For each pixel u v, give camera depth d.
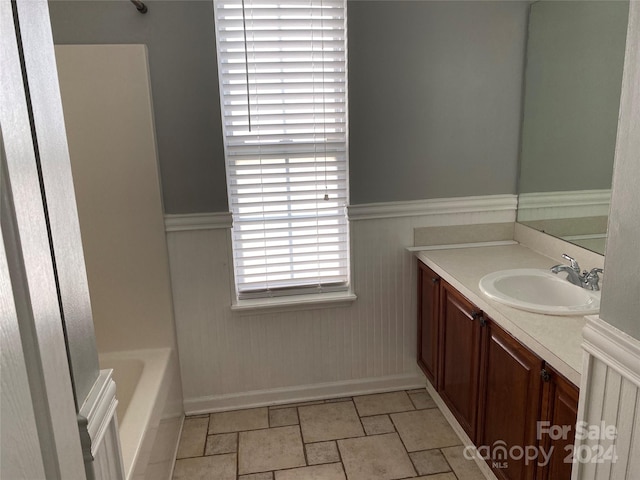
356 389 2.71
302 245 2.54
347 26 2.27
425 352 2.59
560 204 2.23
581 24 2.00
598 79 1.93
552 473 1.47
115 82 2.15
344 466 2.15
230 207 2.43
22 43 0.74
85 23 2.12
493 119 2.49
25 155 0.69
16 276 0.65
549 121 2.26
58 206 0.85
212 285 2.45
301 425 2.46
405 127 2.43
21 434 0.61
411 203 2.52
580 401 1.13
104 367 2.28
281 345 2.59
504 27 2.39
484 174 2.55
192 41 2.19
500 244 2.59
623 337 0.98
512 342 1.67
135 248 2.33
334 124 2.41
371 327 2.66
